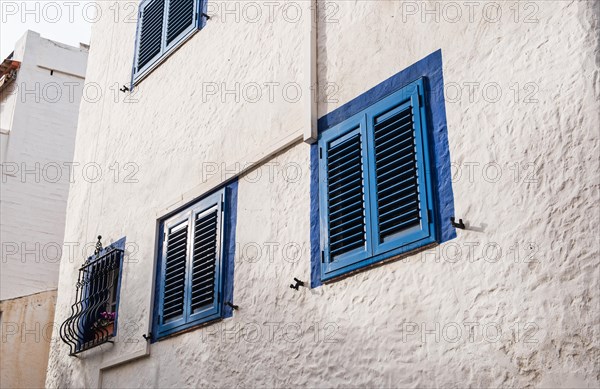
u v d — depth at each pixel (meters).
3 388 11.26
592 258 4.69
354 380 5.85
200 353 7.45
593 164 4.86
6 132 14.54
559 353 4.69
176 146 8.91
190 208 8.32
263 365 6.70
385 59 6.55
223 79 8.51
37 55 15.40
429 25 6.27
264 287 6.97
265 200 7.32
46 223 14.27
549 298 4.83
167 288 8.24
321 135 6.88
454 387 5.16
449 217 5.57
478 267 5.27
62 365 9.62
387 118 6.32
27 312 11.84
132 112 10.08
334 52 7.09
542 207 5.04
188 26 9.54
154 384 7.93
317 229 6.61
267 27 8.13
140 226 9.05
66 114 15.27
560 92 5.17
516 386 4.85
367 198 6.21
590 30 5.12
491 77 5.65
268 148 7.41
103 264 9.41
